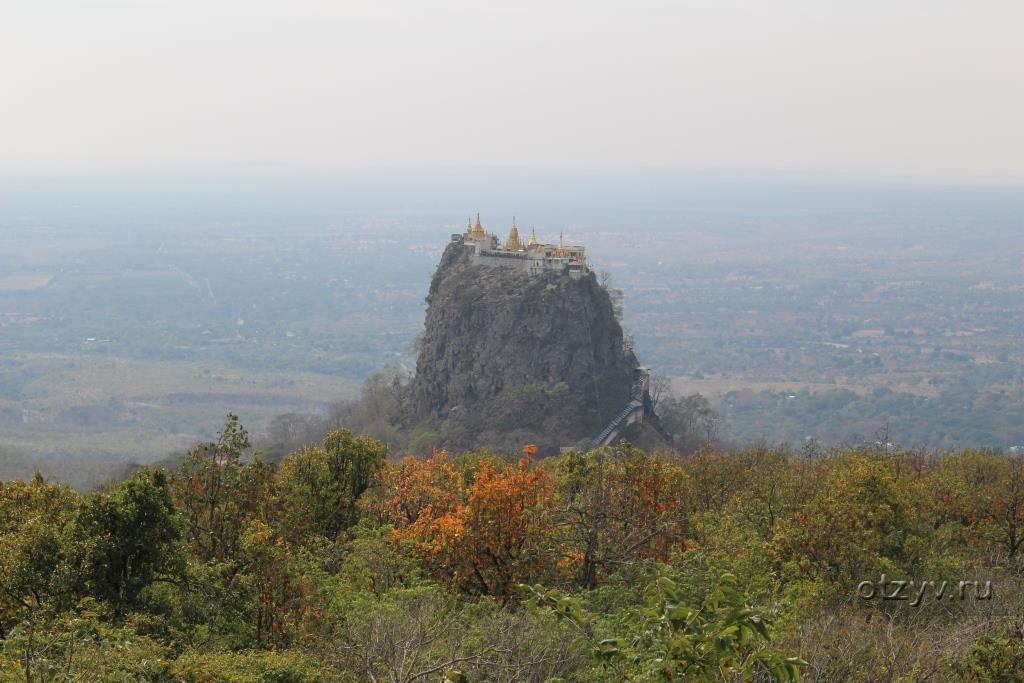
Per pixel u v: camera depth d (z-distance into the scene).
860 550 33.94
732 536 41.50
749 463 66.88
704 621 15.64
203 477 36.97
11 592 27.44
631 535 35.31
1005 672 22.69
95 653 23.45
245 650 27.73
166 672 24.86
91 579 28.59
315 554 39.84
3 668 21.64
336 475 49.41
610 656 17.61
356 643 25.66
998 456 64.12
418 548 35.59
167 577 30.33
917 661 23.42
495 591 33.47
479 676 23.61
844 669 23.30
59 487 34.78
